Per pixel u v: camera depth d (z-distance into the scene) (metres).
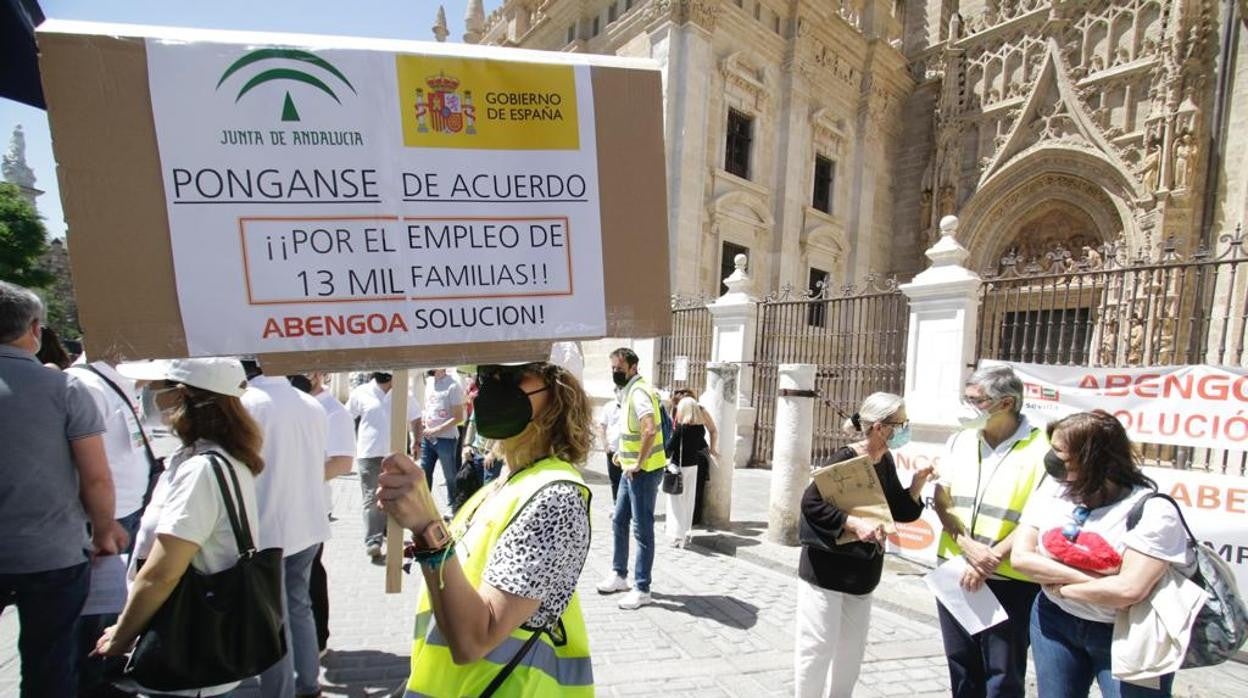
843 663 3.01
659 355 13.16
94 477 2.58
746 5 15.52
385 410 5.80
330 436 4.21
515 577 1.43
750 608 4.76
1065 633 2.45
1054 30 16.30
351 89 1.49
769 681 3.66
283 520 2.96
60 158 1.29
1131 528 2.24
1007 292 6.44
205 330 1.39
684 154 13.99
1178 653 2.09
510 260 1.60
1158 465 5.80
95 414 2.62
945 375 5.91
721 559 6.03
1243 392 4.29
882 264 19.77
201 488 2.01
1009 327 14.13
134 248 1.34
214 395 2.16
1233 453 7.30
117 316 1.33
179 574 1.95
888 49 18.81
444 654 1.58
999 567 2.78
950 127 18.53
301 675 3.11
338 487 8.95
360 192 1.50
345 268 1.49
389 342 1.52
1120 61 15.13
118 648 1.95
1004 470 2.86
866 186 19.09
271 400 2.98
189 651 1.94
